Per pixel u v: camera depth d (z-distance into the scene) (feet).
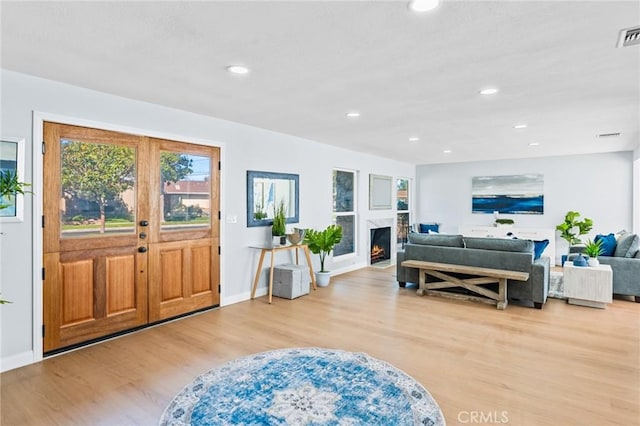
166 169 12.19
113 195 10.86
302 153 17.89
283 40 6.95
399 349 10.03
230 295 14.47
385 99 10.94
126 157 11.14
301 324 12.10
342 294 16.17
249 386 8.02
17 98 8.82
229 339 10.77
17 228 8.94
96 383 8.15
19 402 7.38
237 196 14.62
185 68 8.46
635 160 20.98
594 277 14.01
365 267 23.16
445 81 9.28
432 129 15.30
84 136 10.12
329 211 20.01
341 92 10.28
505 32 6.59
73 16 6.04
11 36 6.81
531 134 16.25
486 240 15.25
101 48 7.36
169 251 12.35
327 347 10.18
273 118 13.57
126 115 10.98
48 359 9.39
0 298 8.70
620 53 7.52
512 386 8.00
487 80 9.20
